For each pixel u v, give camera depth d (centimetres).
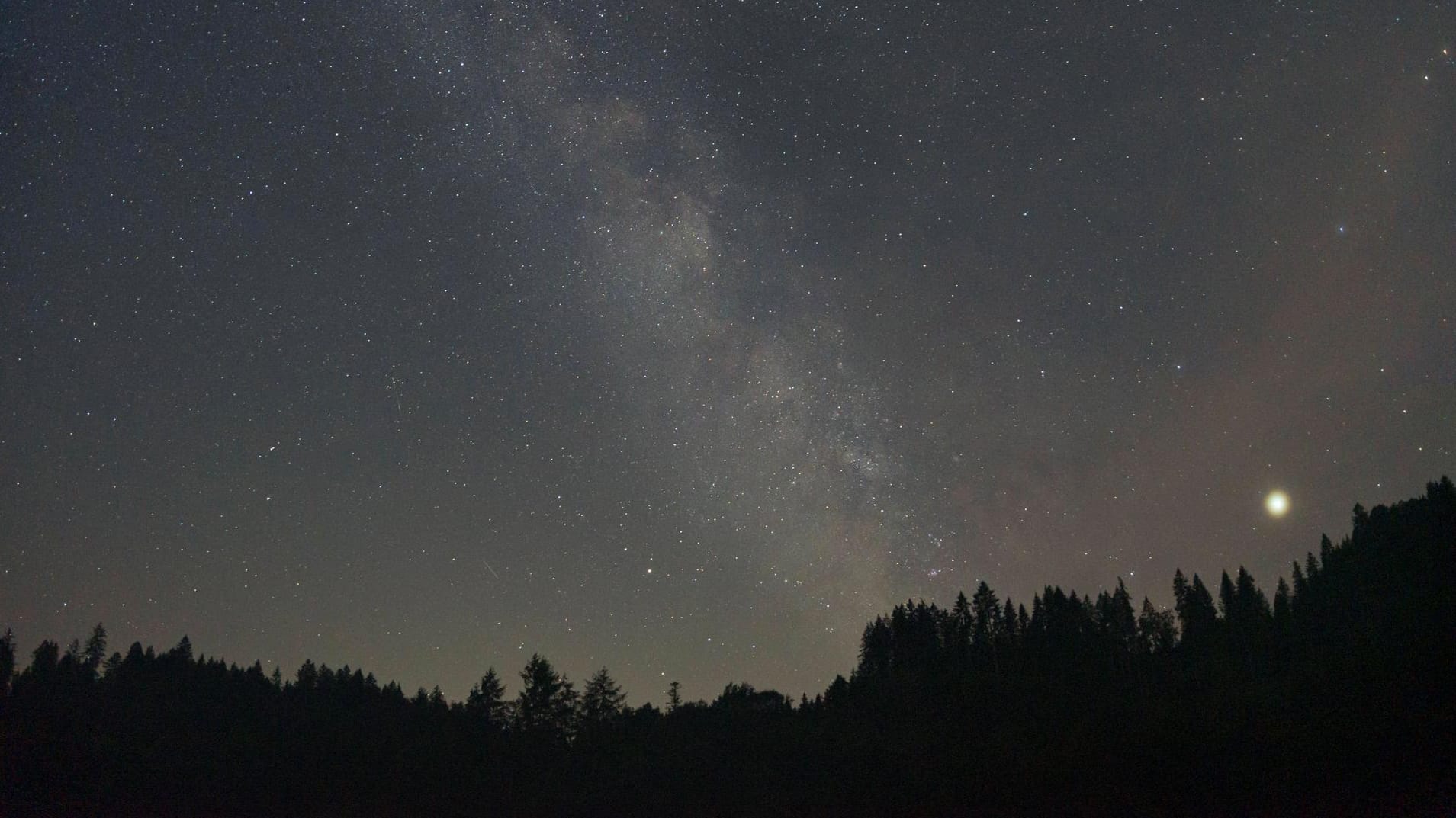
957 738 4962
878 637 7569
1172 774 3909
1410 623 4950
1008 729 4931
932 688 6088
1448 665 4328
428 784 5091
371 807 4672
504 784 5109
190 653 7350
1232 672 5334
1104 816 3700
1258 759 3866
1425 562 5703
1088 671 6000
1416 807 3206
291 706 6444
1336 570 6359
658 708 6969
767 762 5116
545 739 6059
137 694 6225
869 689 6519
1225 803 3575
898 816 4100
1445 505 6169
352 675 7575
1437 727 3797
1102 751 4312
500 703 6650
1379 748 3725
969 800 4125
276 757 5344
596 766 5400
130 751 5128
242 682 6962
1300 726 4103
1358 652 4781
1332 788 3516
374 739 5800
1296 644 5559
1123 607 7369
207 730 5688
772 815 4322
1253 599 6994
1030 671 6181
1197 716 4384
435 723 6272
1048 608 7494
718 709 6688
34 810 4200
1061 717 4981
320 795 4809
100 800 4412
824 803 4397
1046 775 4206
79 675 6512
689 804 4606
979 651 6944
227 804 4569
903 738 5100
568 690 6706
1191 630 6744
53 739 5112
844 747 5122
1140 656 6469
